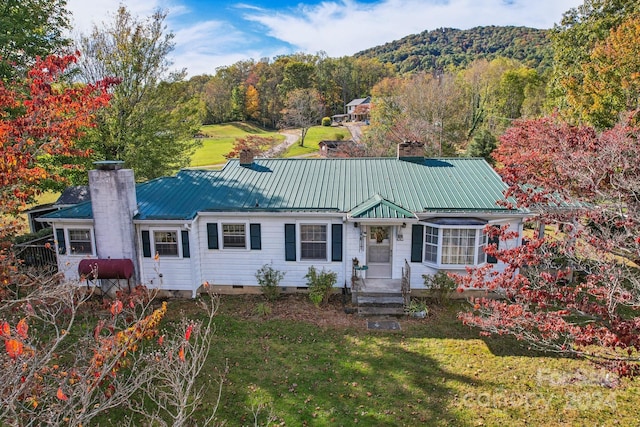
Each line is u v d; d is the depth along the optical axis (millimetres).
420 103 44781
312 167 17312
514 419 8297
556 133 13102
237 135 76938
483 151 35531
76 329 11453
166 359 6188
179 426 5652
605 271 7277
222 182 16375
